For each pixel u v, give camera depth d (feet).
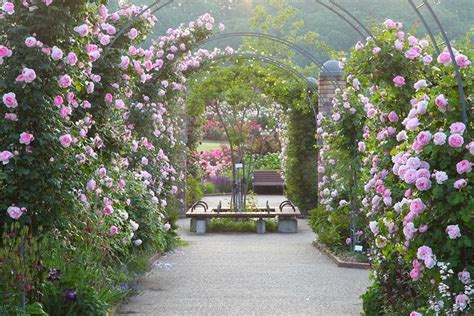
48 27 20.77
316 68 74.90
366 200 28.84
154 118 39.32
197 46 42.91
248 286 28.96
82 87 23.30
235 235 50.75
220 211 55.16
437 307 16.81
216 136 118.42
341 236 39.75
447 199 17.01
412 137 18.71
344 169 37.70
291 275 32.04
